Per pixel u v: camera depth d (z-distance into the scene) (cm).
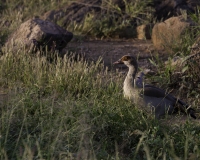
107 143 1307
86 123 1292
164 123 1419
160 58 2209
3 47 1948
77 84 1669
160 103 1457
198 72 1802
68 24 2719
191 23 2253
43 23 2072
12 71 1758
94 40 2600
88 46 2405
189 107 1438
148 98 1451
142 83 1494
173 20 2292
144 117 1402
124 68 2055
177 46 2172
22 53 1866
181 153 1273
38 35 1995
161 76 1844
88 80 1700
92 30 2666
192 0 2820
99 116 1337
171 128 1384
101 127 1329
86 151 1123
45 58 1803
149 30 2634
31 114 1410
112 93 1574
